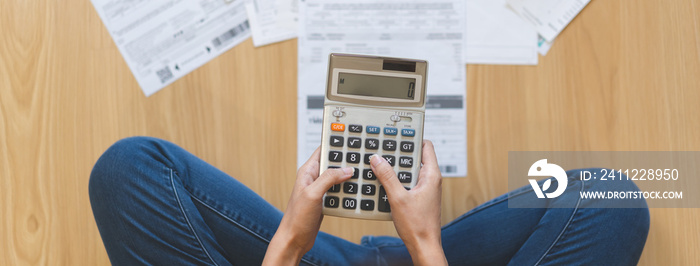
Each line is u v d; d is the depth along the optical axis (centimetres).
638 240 54
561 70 65
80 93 64
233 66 65
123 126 64
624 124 65
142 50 65
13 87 64
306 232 41
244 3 65
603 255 53
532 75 65
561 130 65
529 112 65
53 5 65
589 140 65
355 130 45
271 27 65
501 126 65
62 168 64
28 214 64
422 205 42
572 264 53
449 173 65
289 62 65
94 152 64
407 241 42
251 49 65
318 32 65
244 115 65
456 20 65
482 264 56
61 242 64
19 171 64
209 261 51
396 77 45
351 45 65
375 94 45
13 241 63
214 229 53
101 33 65
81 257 64
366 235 64
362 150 45
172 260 51
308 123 65
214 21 65
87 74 64
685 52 65
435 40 65
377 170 42
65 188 64
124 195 52
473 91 65
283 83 65
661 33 65
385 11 65
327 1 65
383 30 65
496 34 65
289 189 64
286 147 64
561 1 65
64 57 65
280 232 42
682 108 65
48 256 64
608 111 65
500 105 65
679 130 65
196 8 65
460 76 65
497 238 56
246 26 65
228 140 64
